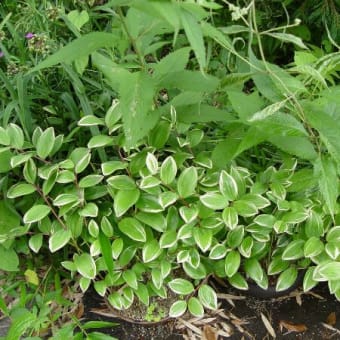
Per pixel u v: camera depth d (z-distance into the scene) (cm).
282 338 89
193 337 89
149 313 89
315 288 95
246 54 116
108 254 79
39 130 88
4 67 105
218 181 82
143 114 65
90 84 101
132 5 60
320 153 72
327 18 115
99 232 83
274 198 80
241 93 74
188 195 78
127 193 79
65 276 95
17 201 94
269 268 83
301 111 69
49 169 83
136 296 90
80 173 93
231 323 91
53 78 101
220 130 88
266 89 73
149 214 80
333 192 69
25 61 99
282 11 120
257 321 91
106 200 90
